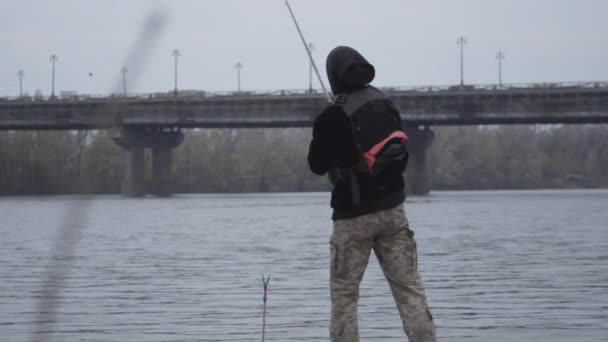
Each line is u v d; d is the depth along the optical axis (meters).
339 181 10.25
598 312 17.72
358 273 10.39
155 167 155.75
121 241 43.97
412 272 10.41
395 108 10.52
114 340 14.83
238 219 70.38
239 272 26.92
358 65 10.38
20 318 17.45
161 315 17.80
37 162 156.88
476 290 21.77
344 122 10.10
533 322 16.50
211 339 14.88
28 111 135.38
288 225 60.12
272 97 132.50
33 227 60.72
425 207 93.94
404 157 10.36
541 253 33.53
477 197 138.88
